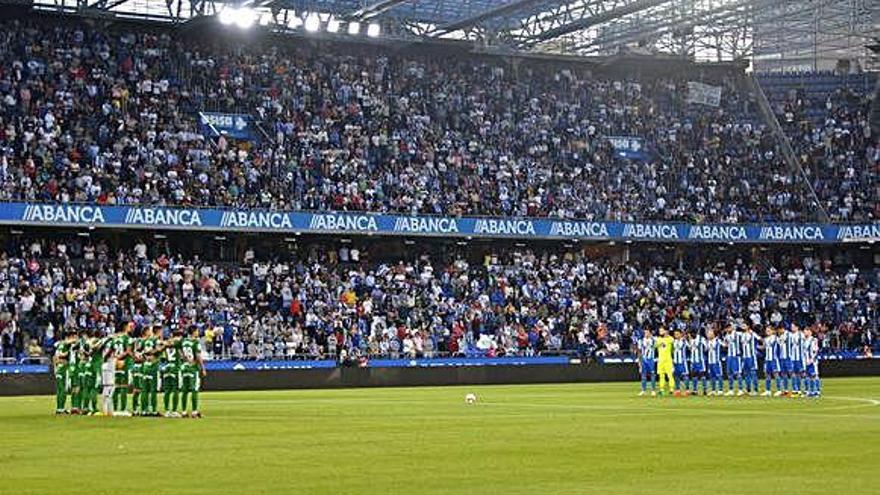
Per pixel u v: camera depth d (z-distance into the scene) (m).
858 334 85.44
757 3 91.81
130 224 73.81
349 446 28.64
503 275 83.75
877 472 23.09
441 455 26.39
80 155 77.25
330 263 81.38
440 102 92.69
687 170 94.25
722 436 30.91
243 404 49.66
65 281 72.00
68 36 85.19
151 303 71.94
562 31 94.12
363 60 93.62
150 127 81.19
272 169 82.25
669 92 101.06
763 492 20.33
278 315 75.19
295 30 90.75
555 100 96.75
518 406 46.78
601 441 29.64
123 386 41.69
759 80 106.12
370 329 76.31
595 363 77.56
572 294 84.00
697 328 80.69
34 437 31.69
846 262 93.12
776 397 53.62
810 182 94.81
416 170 86.31
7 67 80.69
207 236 79.25
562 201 88.44
